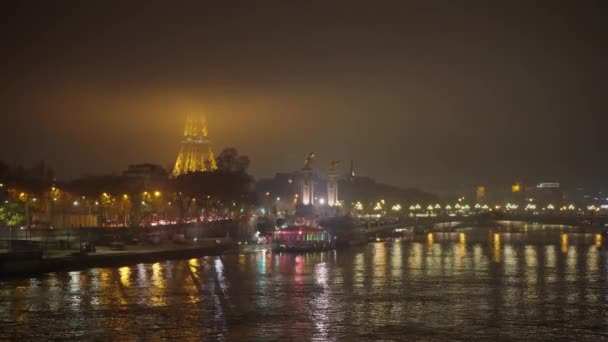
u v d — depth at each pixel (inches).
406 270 6904.5
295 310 4707.2
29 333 4057.6
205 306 4822.8
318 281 6058.1
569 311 4675.2
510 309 4739.2
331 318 4461.1
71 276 5964.6
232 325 4274.1
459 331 4133.9
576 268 7052.2
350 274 6574.8
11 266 5728.3
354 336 4018.2
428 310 4707.2
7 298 4950.8
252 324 4301.2
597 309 4739.2
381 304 4926.2
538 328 4207.7
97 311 4606.3
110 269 6545.3
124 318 4434.1
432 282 6003.9
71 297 5032.0
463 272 6732.3
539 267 7160.4
